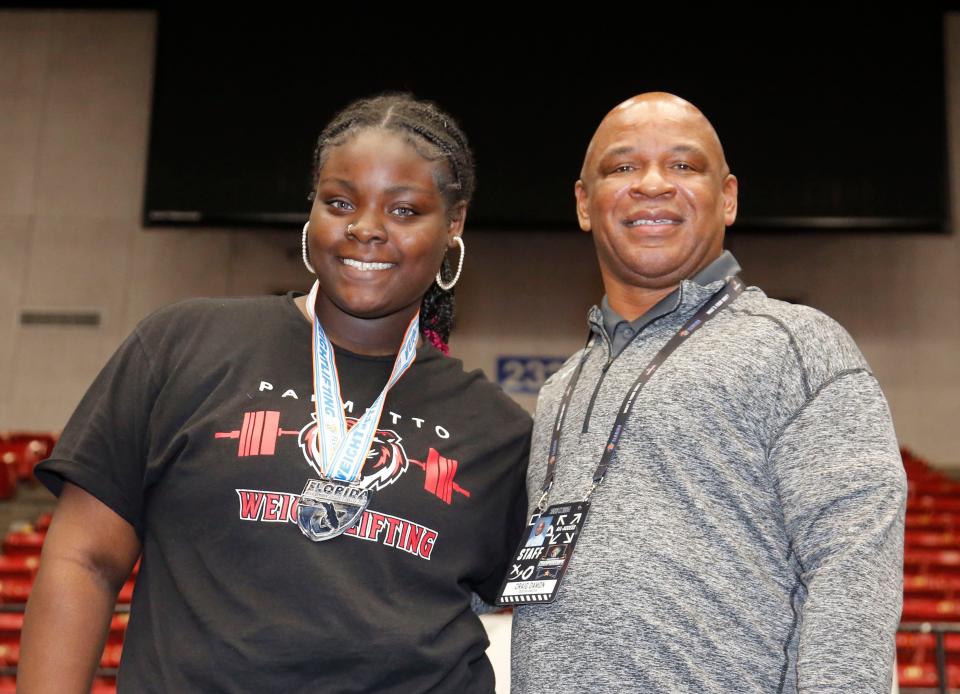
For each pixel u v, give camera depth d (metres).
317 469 1.41
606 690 1.39
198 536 1.37
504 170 9.16
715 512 1.46
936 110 9.11
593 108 9.20
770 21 9.26
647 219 1.74
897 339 10.54
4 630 6.00
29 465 9.38
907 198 9.00
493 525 1.54
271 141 9.33
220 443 1.40
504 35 9.34
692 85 9.20
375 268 1.52
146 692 1.32
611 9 9.34
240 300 1.58
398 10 9.44
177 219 9.27
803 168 9.07
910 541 7.60
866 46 9.20
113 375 1.46
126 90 11.22
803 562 1.41
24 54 11.31
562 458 1.61
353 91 9.34
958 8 10.91
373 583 1.37
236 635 1.30
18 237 10.96
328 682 1.31
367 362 1.57
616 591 1.44
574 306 10.73
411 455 1.48
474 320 10.75
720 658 1.39
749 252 10.77
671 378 1.55
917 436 10.37
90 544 1.39
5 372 10.69
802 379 1.49
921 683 5.39
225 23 9.52
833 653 1.27
